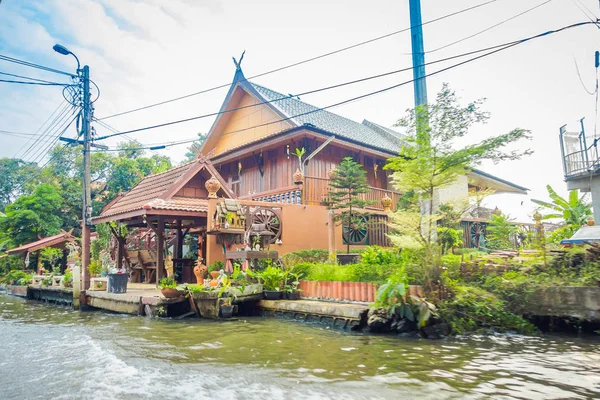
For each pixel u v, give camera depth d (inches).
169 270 544.1
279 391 173.5
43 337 313.1
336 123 871.1
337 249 578.2
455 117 345.7
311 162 689.0
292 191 643.5
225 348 256.4
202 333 309.1
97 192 1416.1
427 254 327.3
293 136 648.4
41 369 217.0
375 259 389.4
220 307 376.2
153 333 312.3
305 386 179.6
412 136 362.3
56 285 635.5
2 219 1069.8
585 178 512.4
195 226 639.1
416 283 330.6
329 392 171.5
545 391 171.2
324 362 220.7
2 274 1021.8
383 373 198.8
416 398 163.6
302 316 362.6
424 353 240.1
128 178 1381.6
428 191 355.3
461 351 245.0
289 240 538.6
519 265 346.6
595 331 294.4
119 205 703.1
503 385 179.2
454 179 349.1
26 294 724.0
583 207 599.8
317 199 641.0
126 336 302.4
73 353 253.9
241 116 858.1
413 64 439.8
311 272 411.2
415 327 297.9
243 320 371.9
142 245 753.6
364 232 625.9
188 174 614.9
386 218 628.4
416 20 447.2
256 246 441.7
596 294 282.5
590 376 192.1
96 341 287.3
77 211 1321.4
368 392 171.2
